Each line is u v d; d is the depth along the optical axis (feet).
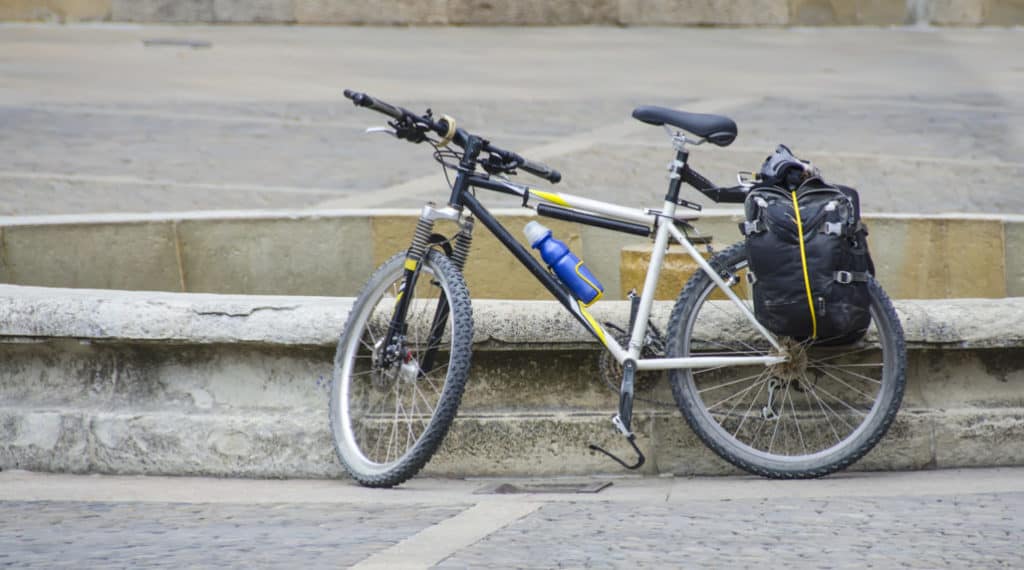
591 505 48.96
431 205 54.19
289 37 222.48
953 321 53.16
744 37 233.35
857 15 247.29
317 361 55.06
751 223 51.01
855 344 52.95
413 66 189.37
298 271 77.46
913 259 77.20
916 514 46.70
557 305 53.21
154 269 75.41
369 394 54.70
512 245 54.19
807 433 53.62
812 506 48.16
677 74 184.75
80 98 158.51
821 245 50.19
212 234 76.48
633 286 67.21
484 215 54.60
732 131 53.11
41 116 146.51
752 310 52.95
